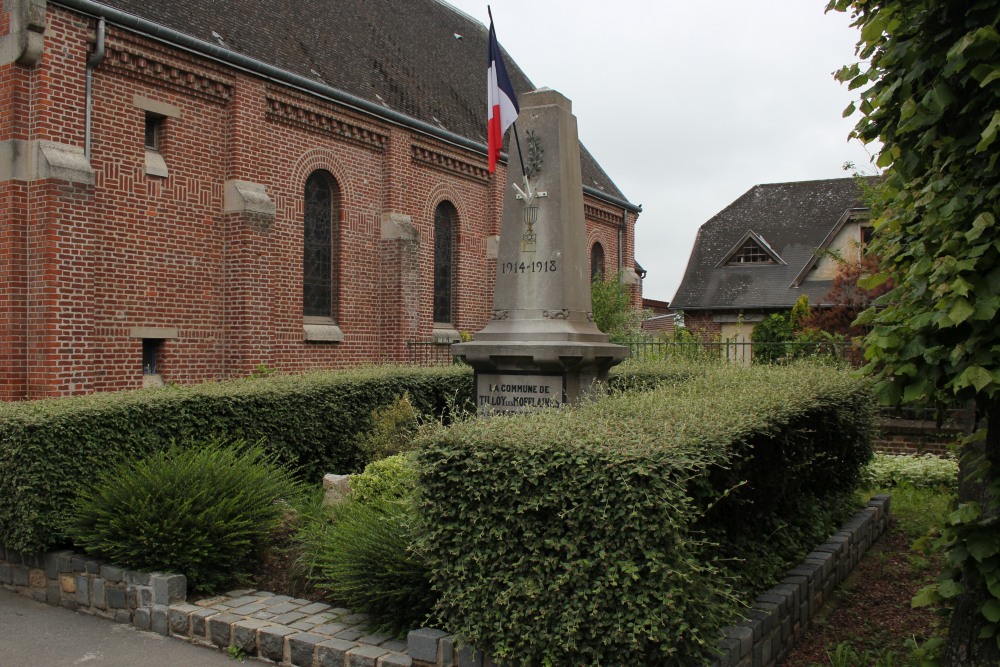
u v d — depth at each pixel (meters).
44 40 11.12
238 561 6.27
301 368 15.34
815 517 7.03
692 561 3.91
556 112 8.05
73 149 11.46
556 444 4.14
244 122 14.03
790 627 5.34
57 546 6.54
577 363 7.66
